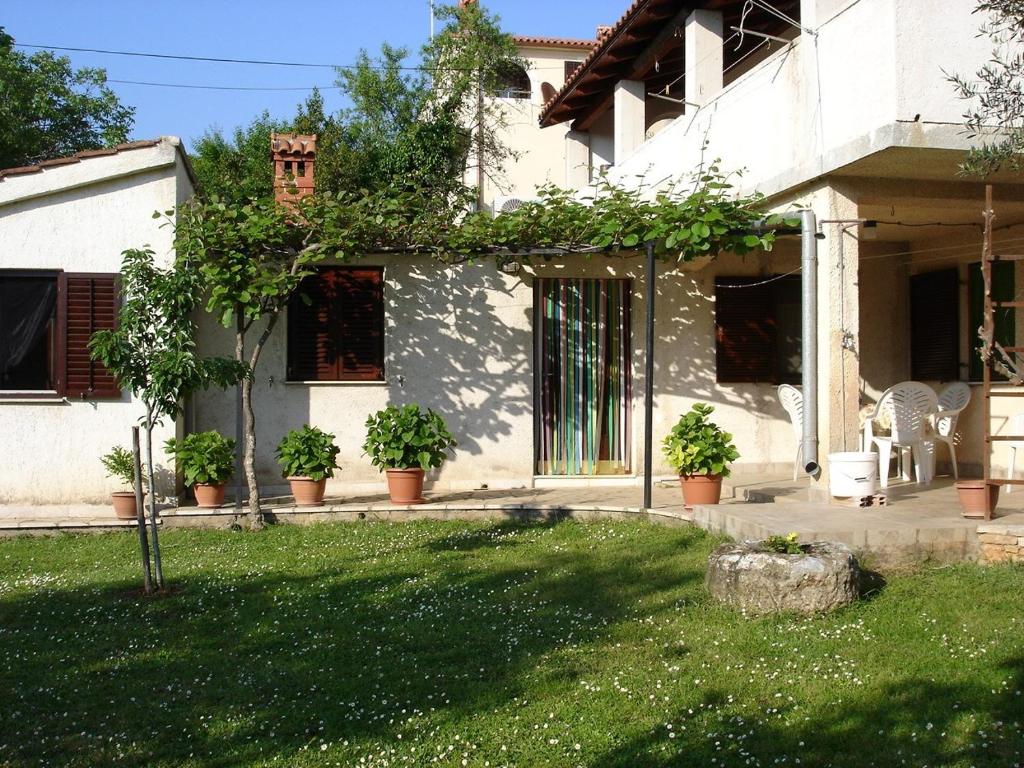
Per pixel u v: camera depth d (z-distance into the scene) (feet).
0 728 17.19
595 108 54.08
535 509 33.40
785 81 32.48
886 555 24.26
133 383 24.86
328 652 20.74
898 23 26.91
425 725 16.70
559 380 39.60
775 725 16.05
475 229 35.29
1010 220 34.91
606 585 25.05
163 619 23.58
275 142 39.47
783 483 36.01
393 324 37.91
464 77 75.87
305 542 31.17
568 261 38.58
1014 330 35.06
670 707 16.96
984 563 24.25
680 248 33.24
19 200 34.12
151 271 25.27
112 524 33.01
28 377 34.65
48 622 23.59
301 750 15.94
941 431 35.86
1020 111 21.35
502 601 24.13
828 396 30.37
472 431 38.27
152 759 15.85
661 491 37.37
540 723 16.55
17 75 75.77
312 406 37.60
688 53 39.60
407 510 33.76
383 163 75.10
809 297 30.71
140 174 34.94
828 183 30.53
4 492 34.14
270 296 33.55
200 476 33.58
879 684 17.46
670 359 39.40
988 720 15.75
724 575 22.45
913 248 40.65
